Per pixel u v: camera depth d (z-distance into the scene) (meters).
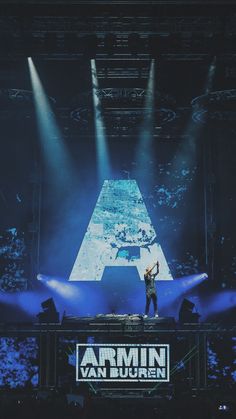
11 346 26.70
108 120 28.62
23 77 26.33
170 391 21.36
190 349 22.25
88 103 26.47
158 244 28.44
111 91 25.80
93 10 22.45
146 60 25.53
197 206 28.72
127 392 21.38
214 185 28.39
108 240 28.48
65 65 25.92
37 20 22.94
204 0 21.27
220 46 24.20
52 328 22.28
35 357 26.61
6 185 28.52
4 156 28.64
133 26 23.23
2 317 27.70
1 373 26.59
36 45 24.31
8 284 27.94
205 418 12.16
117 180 28.92
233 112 27.39
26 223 28.23
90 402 11.41
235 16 22.58
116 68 25.80
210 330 22.20
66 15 22.61
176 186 28.83
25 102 26.89
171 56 24.73
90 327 22.28
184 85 26.97
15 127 28.69
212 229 27.91
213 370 26.50
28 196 28.22
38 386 21.92
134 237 28.47
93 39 24.12
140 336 22.34
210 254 27.91
